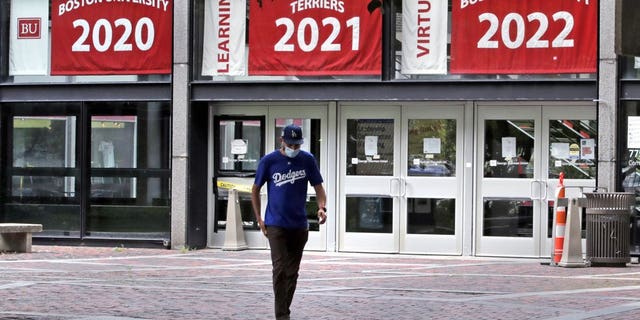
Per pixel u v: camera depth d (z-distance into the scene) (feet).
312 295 66.74
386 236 104.27
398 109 104.17
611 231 90.27
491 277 80.53
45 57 111.45
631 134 95.91
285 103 106.73
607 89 96.07
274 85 104.06
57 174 110.73
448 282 76.43
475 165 102.37
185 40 106.32
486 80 99.14
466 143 102.47
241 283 75.05
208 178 108.88
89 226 109.70
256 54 105.50
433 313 57.52
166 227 107.14
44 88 110.11
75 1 109.91
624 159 96.17
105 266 89.10
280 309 52.90
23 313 57.06
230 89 105.19
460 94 99.81
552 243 96.27
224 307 60.34
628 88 95.81
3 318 54.85
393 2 102.78
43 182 111.04
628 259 90.89
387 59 102.58
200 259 96.58
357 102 104.83
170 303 62.18
